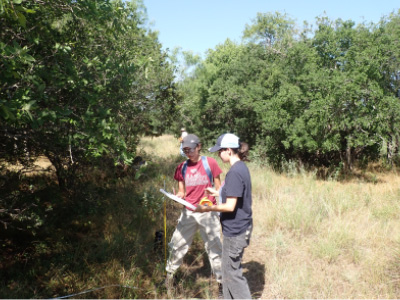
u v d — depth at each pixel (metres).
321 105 9.82
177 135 14.98
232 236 3.10
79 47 4.16
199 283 4.04
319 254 4.59
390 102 9.42
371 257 4.44
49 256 4.56
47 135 4.00
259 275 4.22
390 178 10.27
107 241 4.90
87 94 3.53
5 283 3.85
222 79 14.28
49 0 3.39
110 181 7.65
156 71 8.43
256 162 12.32
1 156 4.48
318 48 11.06
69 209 5.63
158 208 6.48
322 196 6.98
